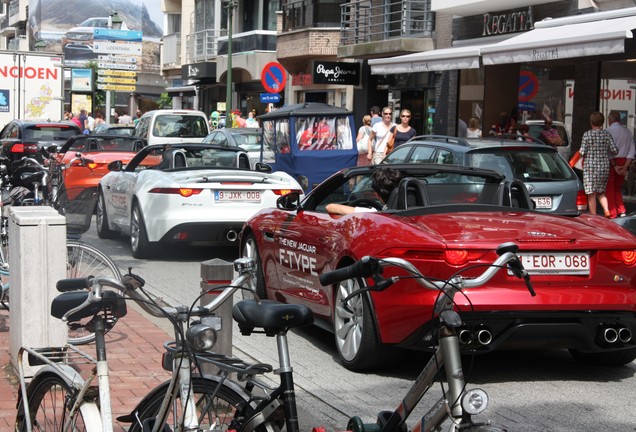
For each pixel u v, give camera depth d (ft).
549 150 42.06
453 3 82.12
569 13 72.18
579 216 24.57
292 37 117.60
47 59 100.12
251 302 12.21
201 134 85.76
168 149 45.62
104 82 139.23
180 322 11.62
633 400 21.80
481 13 82.99
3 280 27.35
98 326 12.45
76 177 54.60
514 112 77.41
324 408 20.74
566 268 21.90
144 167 48.39
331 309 24.95
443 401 11.54
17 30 330.54
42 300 21.15
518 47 60.03
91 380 12.91
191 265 42.29
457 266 21.20
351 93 111.04
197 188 42.19
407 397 12.38
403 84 97.45
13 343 22.08
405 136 65.67
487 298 21.18
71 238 28.14
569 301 21.59
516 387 22.76
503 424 19.69
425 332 21.45
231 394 12.47
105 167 57.57
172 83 184.65
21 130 77.92
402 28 93.50
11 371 22.07
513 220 23.03
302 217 27.30
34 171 35.14
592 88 67.72
